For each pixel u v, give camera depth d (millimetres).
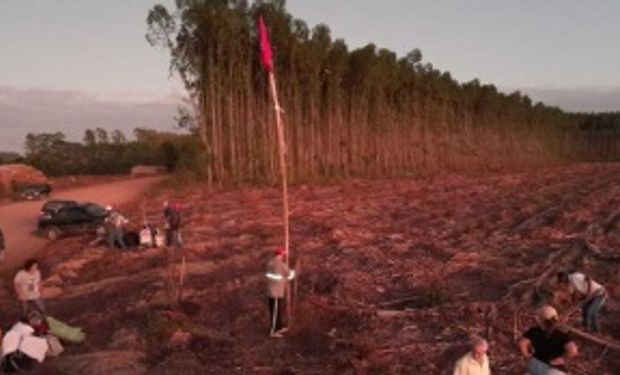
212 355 13781
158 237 27344
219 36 55469
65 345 14961
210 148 57438
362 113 75062
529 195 47438
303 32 62375
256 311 16391
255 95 60969
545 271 19250
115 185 68312
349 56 73438
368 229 30406
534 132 126000
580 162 141375
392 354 13031
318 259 22859
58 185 68188
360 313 15680
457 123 101875
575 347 8953
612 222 28422
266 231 30328
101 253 26703
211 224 34469
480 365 8953
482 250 23422
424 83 89625
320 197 48750
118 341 14758
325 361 13195
